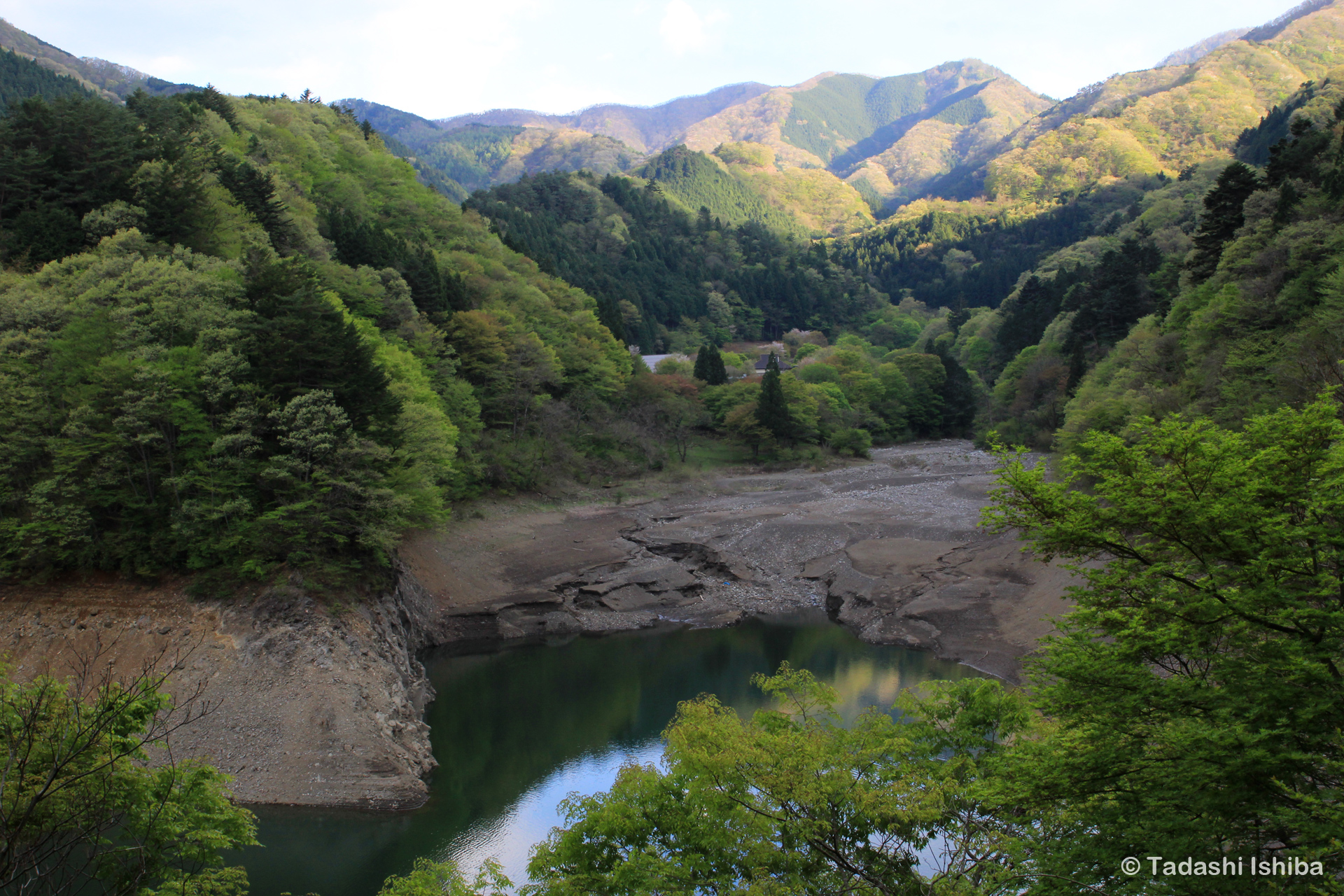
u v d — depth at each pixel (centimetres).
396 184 12188
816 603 5622
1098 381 7475
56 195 5825
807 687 2075
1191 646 1298
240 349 4300
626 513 7625
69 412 3938
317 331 4325
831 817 1667
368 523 4241
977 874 1614
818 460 10262
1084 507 1426
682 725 1884
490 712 3922
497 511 7162
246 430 4016
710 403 11156
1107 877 1306
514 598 5391
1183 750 1242
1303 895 1134
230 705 3356
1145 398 5566
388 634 4178
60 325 4319
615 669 4509
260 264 5272
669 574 5850
